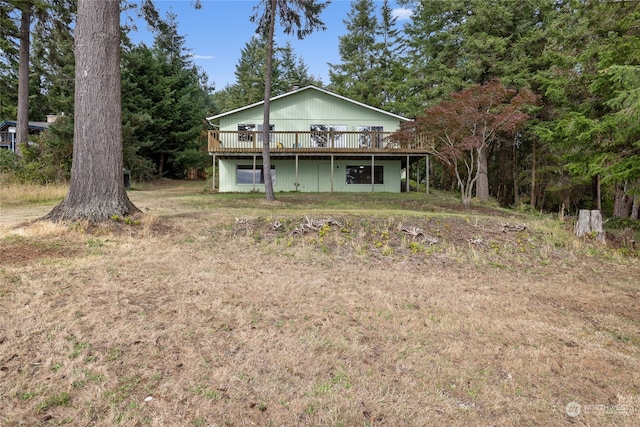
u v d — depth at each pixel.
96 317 2.82
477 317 3.50
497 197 23.33
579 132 9.78
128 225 5.98
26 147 15.94
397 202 13.30
